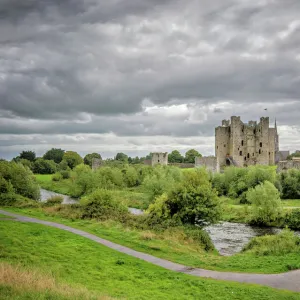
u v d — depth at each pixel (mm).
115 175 112375
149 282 23875
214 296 21406
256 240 38719
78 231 39750
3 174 78812
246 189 93312
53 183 130875
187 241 40531
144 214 52062
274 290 22438
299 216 62938
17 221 43656
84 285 21953
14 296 16859
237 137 140125
